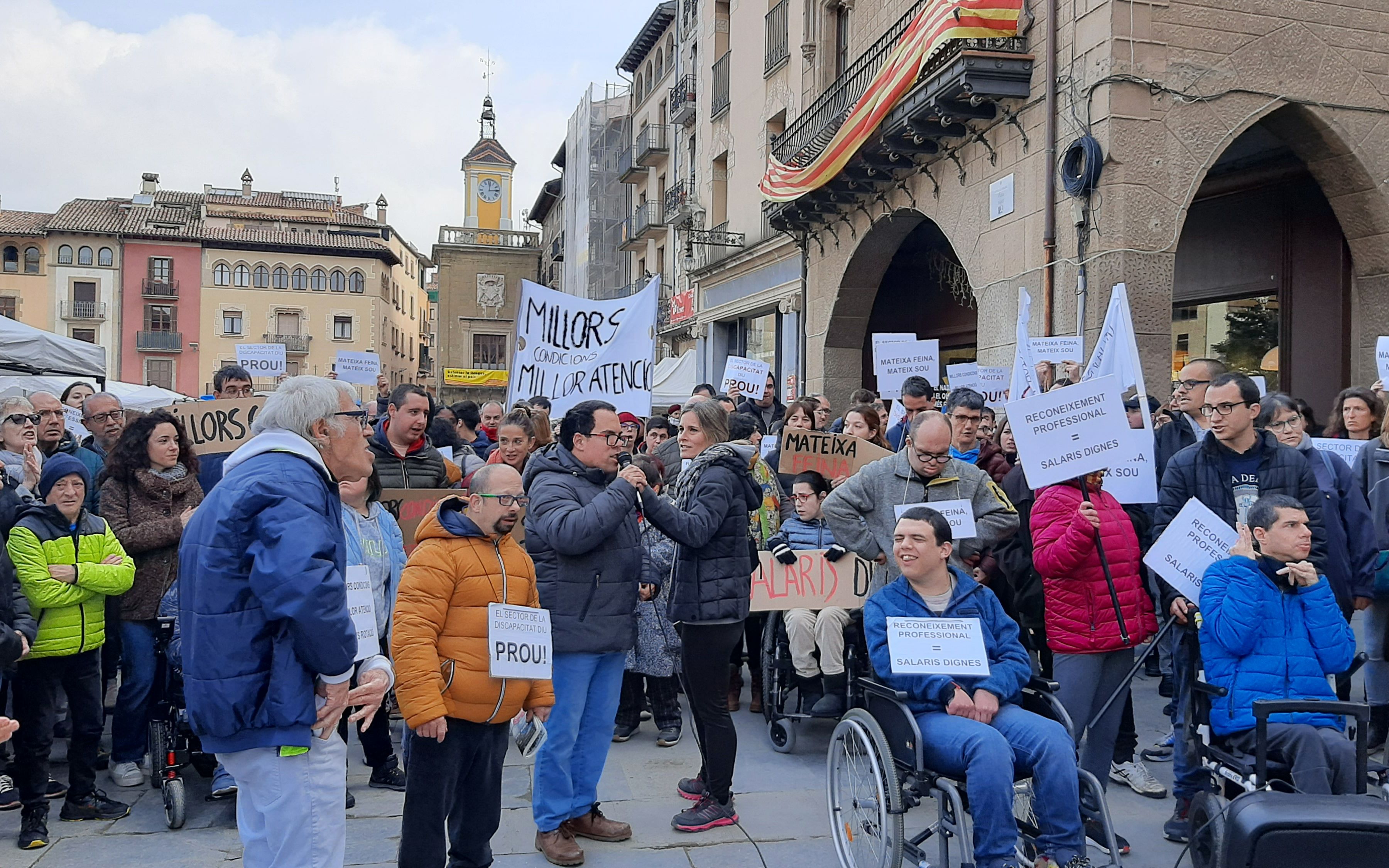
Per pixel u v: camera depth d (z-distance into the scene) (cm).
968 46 1102
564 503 425
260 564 288
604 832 468
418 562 355
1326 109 1029
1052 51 1059
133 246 5909
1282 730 400
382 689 333
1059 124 1054
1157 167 984
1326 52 1034
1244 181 1209
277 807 301
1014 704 424
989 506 523
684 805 521
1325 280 1129
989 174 1201
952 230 1295
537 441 689
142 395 1898
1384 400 648
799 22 1925
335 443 320
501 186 6134
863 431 705
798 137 1791
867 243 1603
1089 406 461
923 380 716
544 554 434
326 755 314
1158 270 981
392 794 538
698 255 2592
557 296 686
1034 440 459
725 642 469
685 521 439
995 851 364
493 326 5656
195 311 6006
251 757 302
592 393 676
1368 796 366
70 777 493
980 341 1226
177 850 460
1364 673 619
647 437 871
